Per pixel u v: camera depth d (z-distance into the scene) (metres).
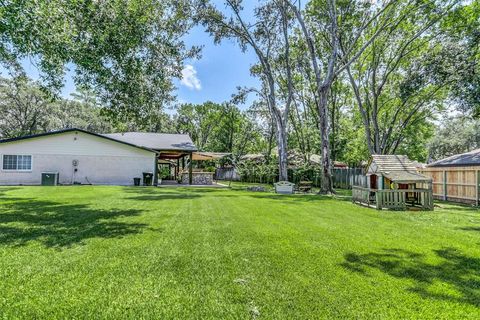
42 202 9.53
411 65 19.12
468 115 17.05
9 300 2.70
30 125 32.78
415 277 3.50
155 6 10.19
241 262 3.91
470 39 14.82
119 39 8.58
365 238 5.46
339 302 2.80
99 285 3.08
